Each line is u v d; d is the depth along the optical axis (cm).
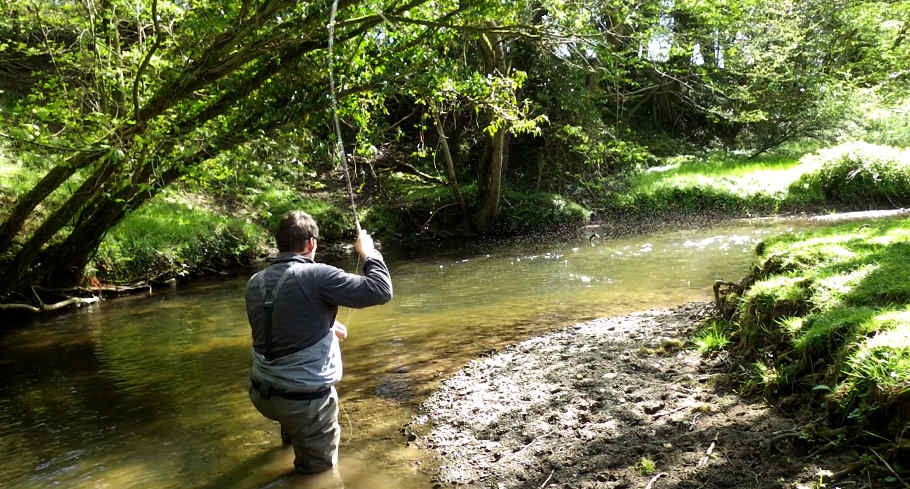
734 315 486
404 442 391
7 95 988
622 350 506
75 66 689
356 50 719
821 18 2155
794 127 2277
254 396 324
